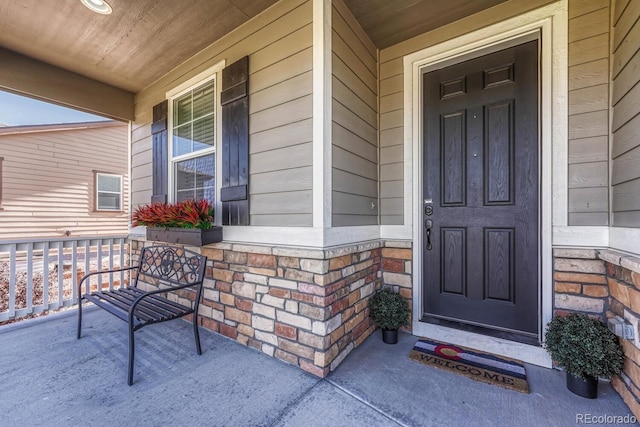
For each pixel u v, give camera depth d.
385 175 2.64
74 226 6.37
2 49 2.77
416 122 2.48
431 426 1.39
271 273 2.12
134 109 3.86
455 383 1.74
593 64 1.82
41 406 1.54
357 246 2.21
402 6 2.13
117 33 2.54
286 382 1.76
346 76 2.16
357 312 2.23
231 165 2.45
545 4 1.96
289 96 2.07
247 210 2.31
